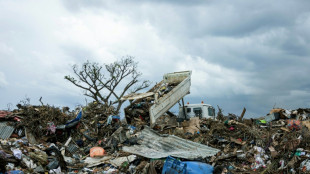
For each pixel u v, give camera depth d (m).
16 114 14.16
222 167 10.39
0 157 9.24
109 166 11.88
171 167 9.63
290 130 14.05
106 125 15.63
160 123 17.58
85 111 17.25
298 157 11.18
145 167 10.60
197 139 14.56
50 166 10.81
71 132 15.01
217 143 14.24
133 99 17.47
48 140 14.17
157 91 17.61
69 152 13.23
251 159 12.08
